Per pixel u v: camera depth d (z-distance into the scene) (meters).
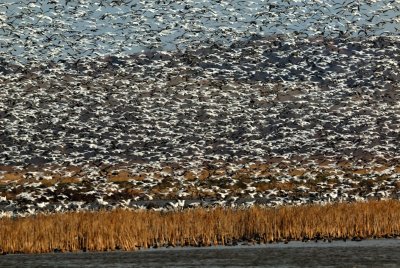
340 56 69.00
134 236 43.00
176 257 40.53
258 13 65.94
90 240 42.53
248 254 41.16
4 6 63.31
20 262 39.72
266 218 44.88
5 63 67.31
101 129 68.06
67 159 65.38
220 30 67.50
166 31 65.56
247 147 69.44
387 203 47.47
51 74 69.00
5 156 64.62
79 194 69.75
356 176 67.81
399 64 68.00
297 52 69.56
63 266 38.56
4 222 43.81
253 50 69.69
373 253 41.03
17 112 67.81
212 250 42.34
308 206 47.62
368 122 69.81
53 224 42.69
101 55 66.19
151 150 67.88
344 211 45.59
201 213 44.69
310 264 38.88
